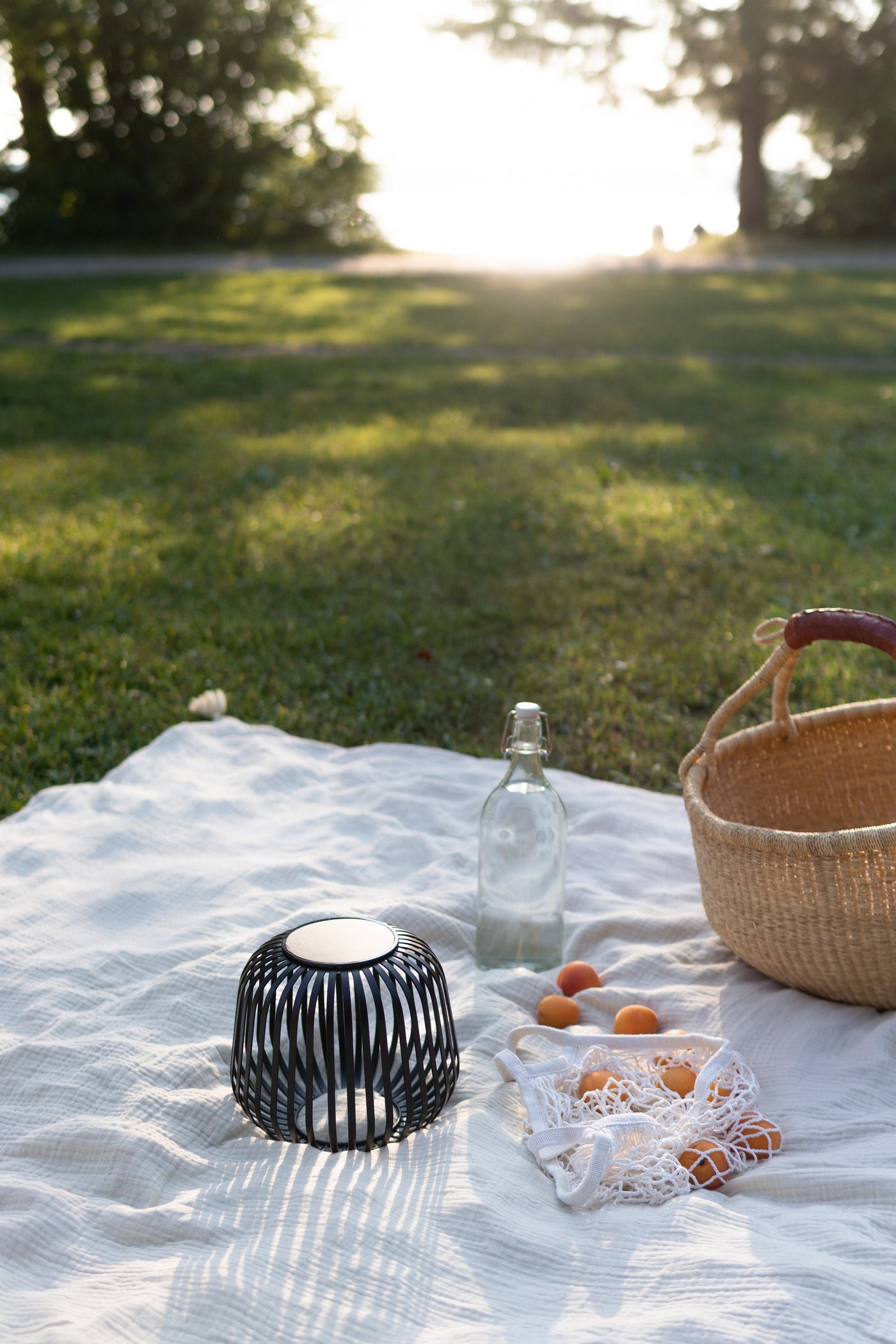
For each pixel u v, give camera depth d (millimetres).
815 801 2795
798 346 12633
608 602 4984
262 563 5473
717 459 7508
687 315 15094
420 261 24047
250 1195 1701
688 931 2564
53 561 5422
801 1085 2002
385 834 2934
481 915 2422
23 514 6227
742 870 2219
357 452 7613
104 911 2549
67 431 8391
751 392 9867
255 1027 1924
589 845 2963
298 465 7254
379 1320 1474
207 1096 1926
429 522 6070
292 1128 1825
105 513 6227
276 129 26984
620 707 3961
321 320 14656
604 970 2439
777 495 6645
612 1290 1522
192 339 13234
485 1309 1500
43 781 3449
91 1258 1613
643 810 3211
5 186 25734
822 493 6688
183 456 7551
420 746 3561
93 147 26438
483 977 2365
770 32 24953
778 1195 1731
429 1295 1520
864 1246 1565
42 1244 1626
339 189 27578
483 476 7023
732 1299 1473
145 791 3152
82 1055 2008
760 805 2729
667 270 21297
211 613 4867
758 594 5055
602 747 3695
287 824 3029
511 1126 1909
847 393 9891
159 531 5945
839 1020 2172
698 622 4762
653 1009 2258
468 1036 2174
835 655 4312
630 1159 1754
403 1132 1840
